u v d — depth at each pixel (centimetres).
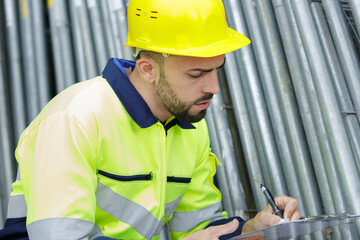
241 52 202
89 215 122
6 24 244
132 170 137
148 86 138
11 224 135
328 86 170
